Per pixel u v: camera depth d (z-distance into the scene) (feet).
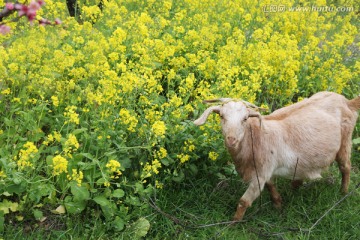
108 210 10.03
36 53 11.89
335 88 14.66
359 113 14.70
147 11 17.33
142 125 11.00
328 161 11.25
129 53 13.85
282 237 10.56
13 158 10.03
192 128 11.60
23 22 14.07
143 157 11.07
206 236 10.37
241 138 9.96
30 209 9.95
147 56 12.59
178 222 10.41
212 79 13.84
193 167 11.50
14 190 9.59
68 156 9.99
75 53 12.66
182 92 12.42
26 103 10.96
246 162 10.61
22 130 10.77
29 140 10.70
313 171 11.21
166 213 10.77
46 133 11.62
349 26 17.10
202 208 11.12
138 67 12.44
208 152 11.66
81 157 10.16
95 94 11.20
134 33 14.15
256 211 10.96
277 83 13.37
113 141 10.65
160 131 10.27
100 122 10.82
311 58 15.34
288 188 12.12
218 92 12.61
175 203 11.11
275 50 13.61
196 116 11.87
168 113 11.67
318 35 19.13
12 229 9.68
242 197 10.73
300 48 16.88
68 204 9.95
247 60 14.02
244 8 18.04
